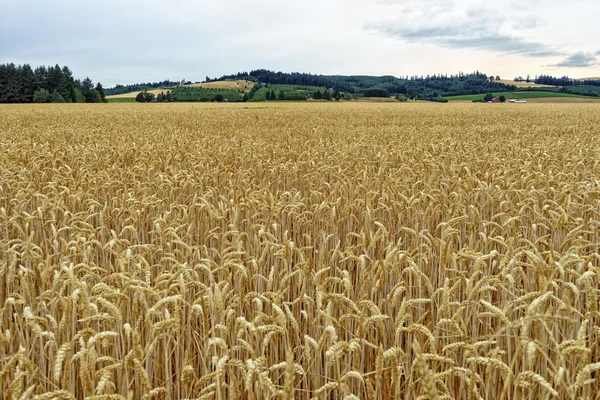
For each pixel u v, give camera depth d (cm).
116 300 335
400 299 446
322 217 668
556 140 1675
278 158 1229
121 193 792
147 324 327
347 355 330
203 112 4450
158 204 702
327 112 4450
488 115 3838
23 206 608
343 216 667
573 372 293
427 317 439
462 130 2339
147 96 12788
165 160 1115
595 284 458
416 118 3459
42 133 2058
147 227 662
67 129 2344
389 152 1286
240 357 357
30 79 10412
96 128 2423
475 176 859
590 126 2522
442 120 3253
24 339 372
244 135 2005
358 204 723
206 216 582
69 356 292
